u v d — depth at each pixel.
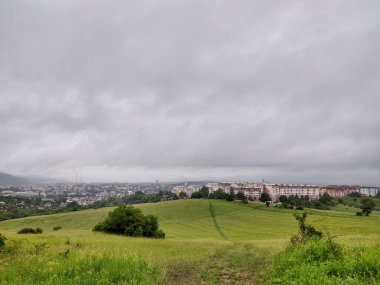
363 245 14.99
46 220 115.12
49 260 11.48
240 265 15.34
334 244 13.51
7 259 12.95
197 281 12.30
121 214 52.50
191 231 88.69
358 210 156.12
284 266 12.27
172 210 134.50
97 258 11.55
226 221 112.25
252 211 133.12
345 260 11.11
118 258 11.76
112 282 9.72
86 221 109.31
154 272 11.29
